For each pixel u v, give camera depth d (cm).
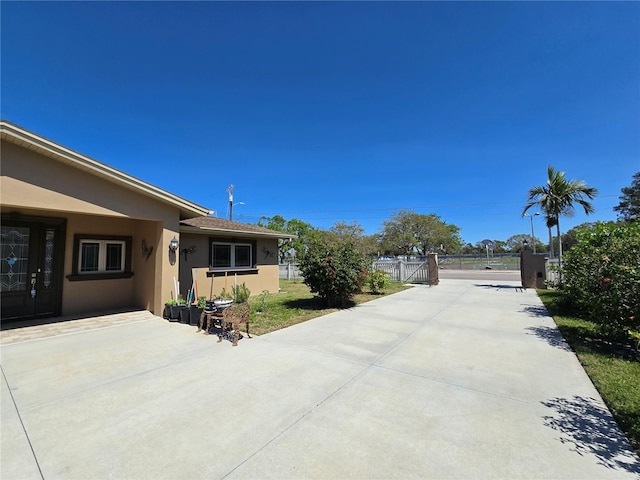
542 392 353
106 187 662
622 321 499
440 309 905
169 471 218
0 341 553
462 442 254
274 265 1386
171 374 405
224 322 604
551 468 221
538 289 1399
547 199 1471
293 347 527
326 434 267
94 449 245
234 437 262
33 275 711
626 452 241
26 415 300
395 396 342
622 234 614
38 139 540
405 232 3916
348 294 923
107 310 821
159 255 778
